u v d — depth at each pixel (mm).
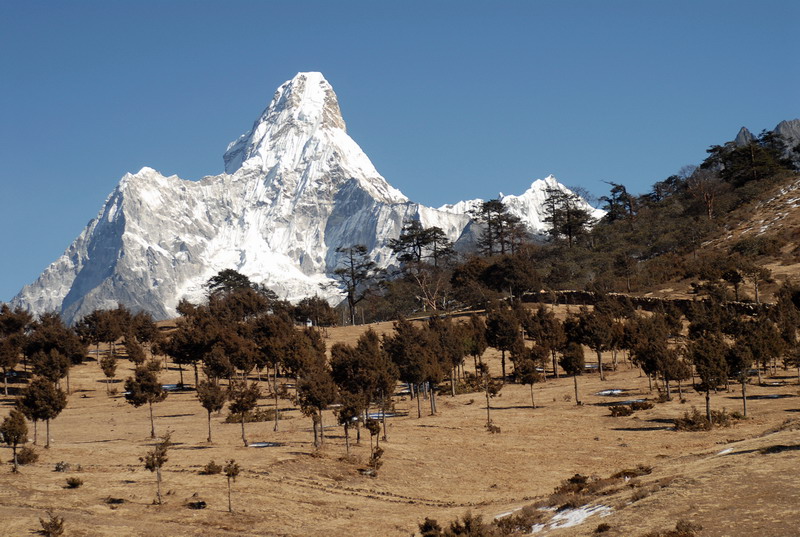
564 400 108500
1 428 69312
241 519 59562
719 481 45844
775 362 117062
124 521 58281
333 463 75812
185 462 74625
